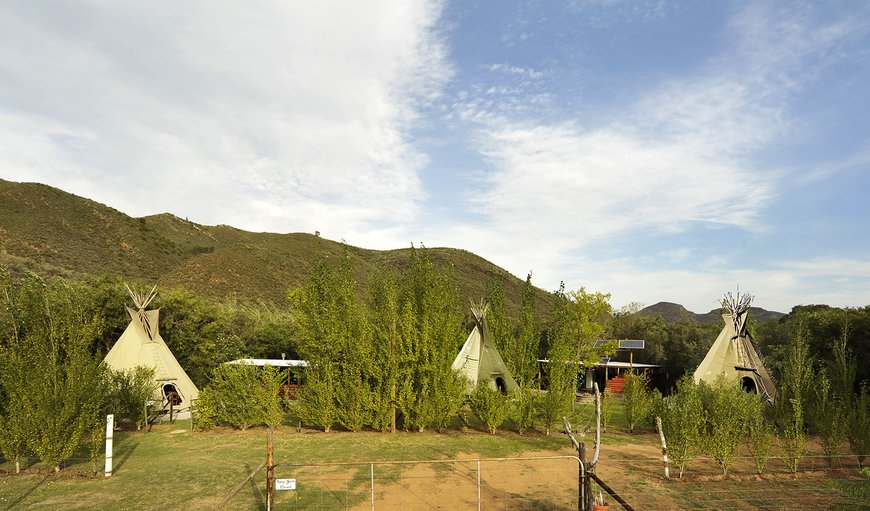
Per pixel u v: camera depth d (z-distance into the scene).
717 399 14.55
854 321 22.70
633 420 19.62
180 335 31.31
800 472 12.92
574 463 13.87
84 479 11.95
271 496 9.27
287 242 106.50
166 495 10.76
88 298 27.47
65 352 13.76
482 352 22.47
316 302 19.64
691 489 11.51
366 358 18.41
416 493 10.97
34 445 12.12
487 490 11.23
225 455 14.55
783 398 16.17
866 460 13.45
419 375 18.58
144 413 18.97
